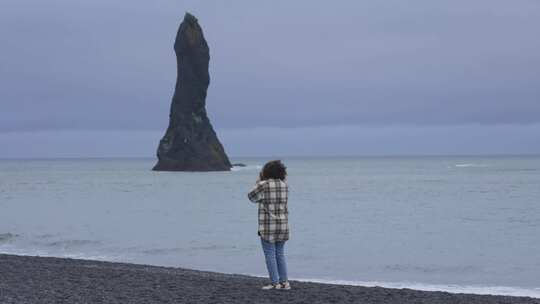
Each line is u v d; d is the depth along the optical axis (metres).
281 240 14.73
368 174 164.75
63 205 66.69
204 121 166.12
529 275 25.03
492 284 22.77
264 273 25.44
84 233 41.09
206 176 145.50
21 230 42.66
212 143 166.25
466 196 80.94
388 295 15.22
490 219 52.19
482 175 148.88
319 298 14.26
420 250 33.53
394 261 29.22
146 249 33.12
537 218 52.78
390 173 170.50
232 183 115.81
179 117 164.62
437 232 42.75
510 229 44.75
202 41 165.25
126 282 16.70
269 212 14.44
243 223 48.69
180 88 164.88
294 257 30.59
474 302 14.84
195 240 37.34
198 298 14.06
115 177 145.75
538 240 38.16
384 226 46.94
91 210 60.59
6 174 174.25
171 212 58.94
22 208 62.38
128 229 43.81
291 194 86.31
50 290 15.10
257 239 37.88
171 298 14.06
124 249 33.09
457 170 190.25
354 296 14.80
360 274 25.28
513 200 73.69
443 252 32.59
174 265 27.89
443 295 15.79
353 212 59.06
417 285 22.06
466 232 42.84
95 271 19.42
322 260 29.52
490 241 37.84
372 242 37.25
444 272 25.80
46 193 87.75
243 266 27.53
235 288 15.47
